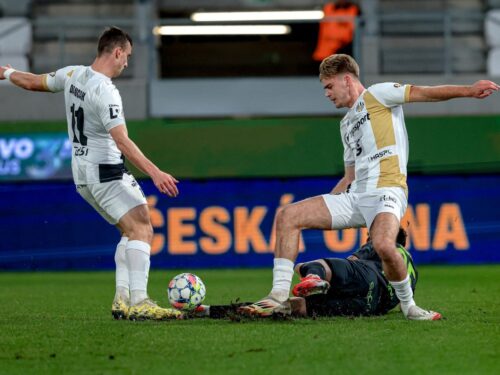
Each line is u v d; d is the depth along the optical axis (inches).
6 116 2224.4
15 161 2134.6
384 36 2625.5
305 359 709.9
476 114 2213.3
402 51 2507.4
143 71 2448.3
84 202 2142.0
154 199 2117.4
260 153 2135.8
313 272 930.1
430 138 2133.4
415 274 987.9
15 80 1021.2
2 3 2696.9
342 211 929.5
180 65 2797.7
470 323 925.2
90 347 783.7
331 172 2135.8
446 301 1256.8
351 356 722.2
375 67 2439.7
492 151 2135.8
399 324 904.9
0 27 2647.6
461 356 724.0
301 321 931.3
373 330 860.6
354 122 944.3
